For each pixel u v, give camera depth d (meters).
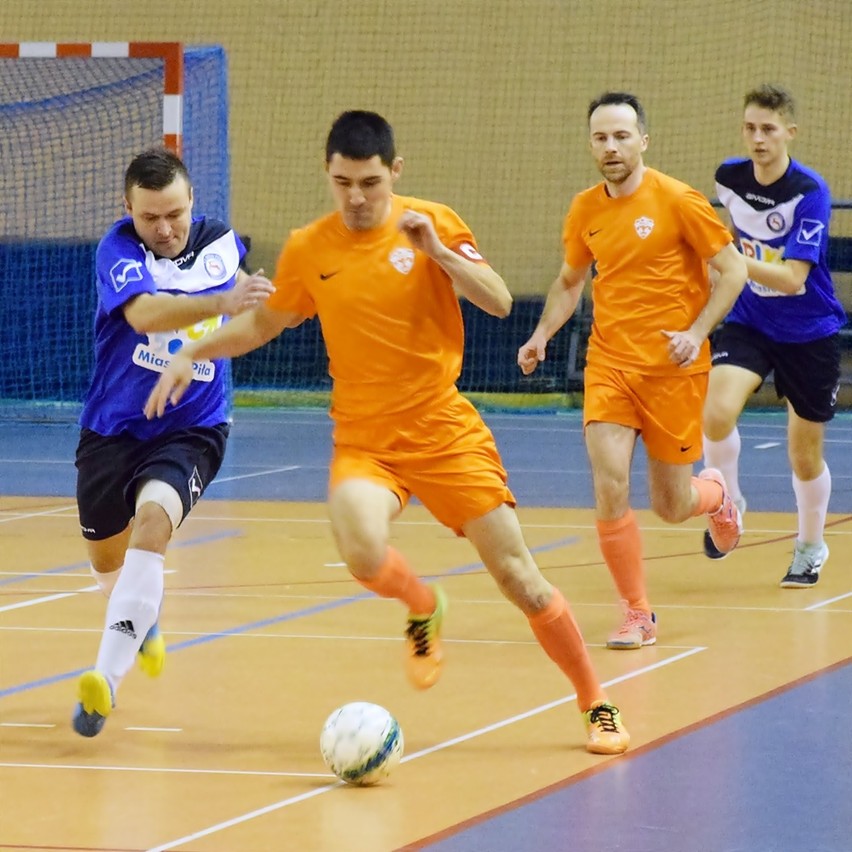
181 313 13.13
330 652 17.22
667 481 17.92
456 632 18.30
